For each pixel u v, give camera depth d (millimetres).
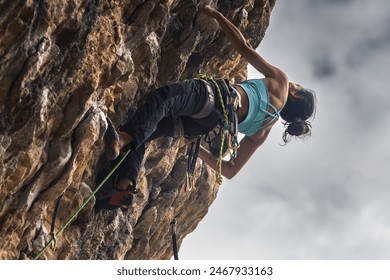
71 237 6051
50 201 5535
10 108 4719
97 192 6168
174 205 8062
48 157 5270
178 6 6297
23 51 4582
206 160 7129
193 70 7000
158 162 7164
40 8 4559
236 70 8094
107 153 5516
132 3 5629
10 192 5035
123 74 5688
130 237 7109
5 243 5254
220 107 6055
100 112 5473
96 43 5230
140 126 5648
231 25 6508
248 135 6836
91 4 5000
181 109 5957
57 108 5148
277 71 6629
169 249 8898
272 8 7625
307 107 6938
